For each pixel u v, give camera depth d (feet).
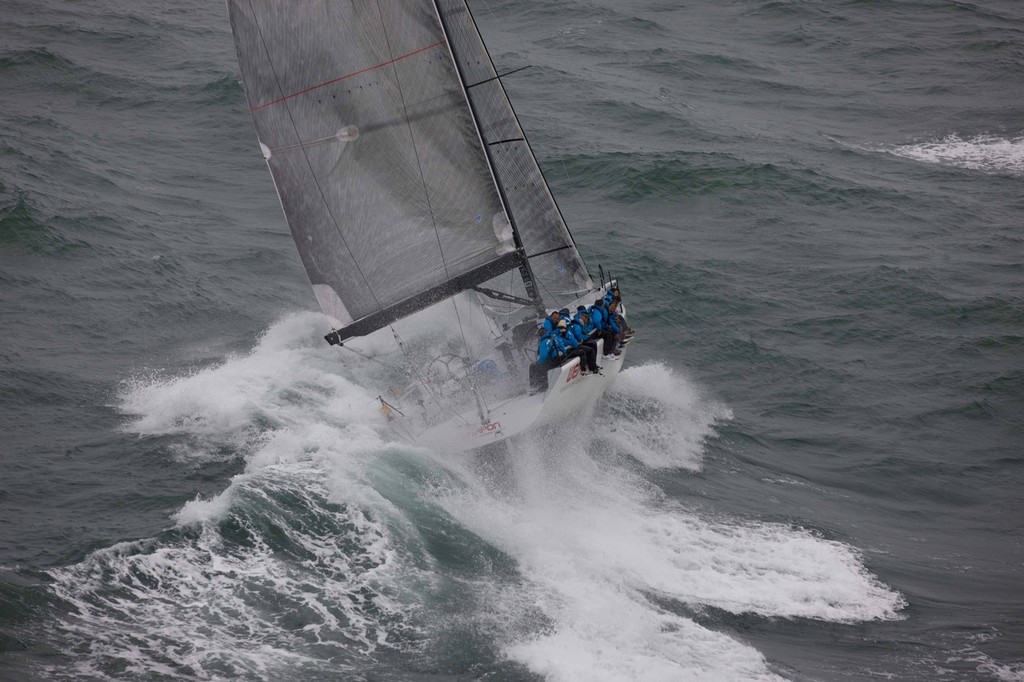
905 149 513.04
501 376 229.04
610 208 399.03
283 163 218.79
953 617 199.72
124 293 299.17
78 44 563.07
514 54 590.96
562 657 166.20
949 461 266.57
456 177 221.46
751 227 392.47
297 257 345.92
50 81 502.79
